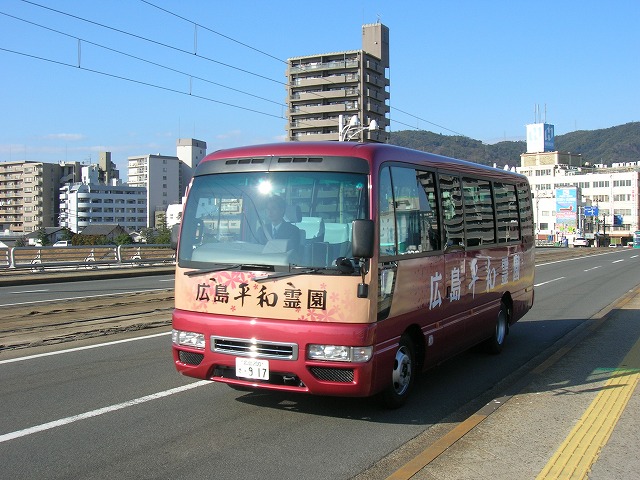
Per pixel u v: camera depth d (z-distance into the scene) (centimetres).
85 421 568
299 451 499
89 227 10200
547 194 12394
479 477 425
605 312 1416
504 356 935
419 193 656
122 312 1266
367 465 471
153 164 13788
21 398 639
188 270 586
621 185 11469
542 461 454
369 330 530
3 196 13738
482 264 841
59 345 916
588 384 692
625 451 471
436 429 564
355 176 557
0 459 472
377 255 546
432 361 686
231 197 588
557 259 4262
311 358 527
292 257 545
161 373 749
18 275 2248
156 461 472
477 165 859
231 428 554
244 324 546
